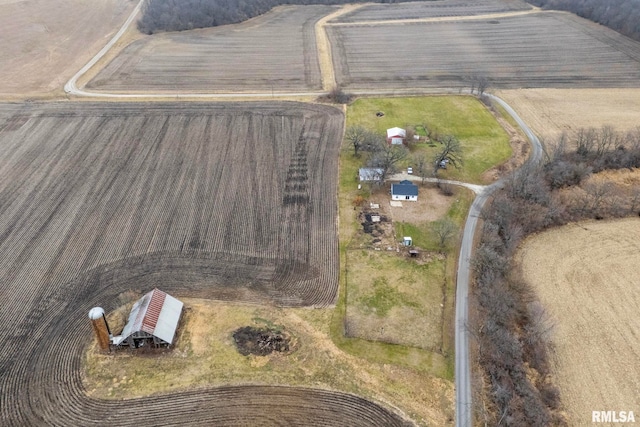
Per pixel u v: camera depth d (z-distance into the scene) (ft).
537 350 150.00
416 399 136.15
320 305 165.89
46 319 156.87
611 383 141.38
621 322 160.66
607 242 198.39
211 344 149.38
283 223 204.85
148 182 230.48
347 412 132.05
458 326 158.20
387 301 167.53
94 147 260.01
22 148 257.14
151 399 133.28
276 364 144.56
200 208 212.64
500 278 173.06
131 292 168.04
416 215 211.82
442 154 238.48
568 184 234.99
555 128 287.28
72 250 186.50
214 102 318.86
